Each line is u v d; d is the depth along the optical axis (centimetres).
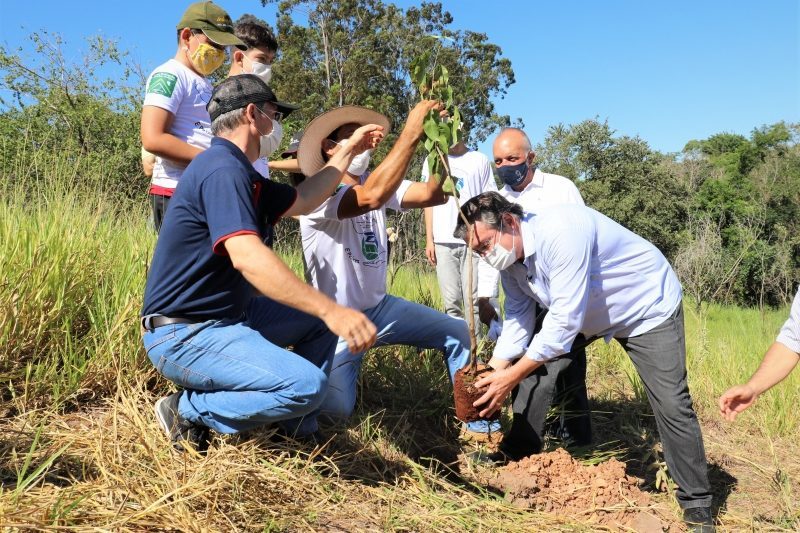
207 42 369
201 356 280
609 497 340
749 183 3925
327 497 297
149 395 353
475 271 541
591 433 446
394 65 3503
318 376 278
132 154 649
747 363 638
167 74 356
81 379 352
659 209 3488
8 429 306
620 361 612
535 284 334
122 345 367
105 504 248
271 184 303
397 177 337
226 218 254
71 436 298
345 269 365
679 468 340
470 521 303
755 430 510
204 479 271
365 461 351
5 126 701
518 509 324
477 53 3522
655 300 337
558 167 3647
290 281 245
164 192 374
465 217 322
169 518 245
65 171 483
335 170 336
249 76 294
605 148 3606
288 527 271
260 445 320
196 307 281
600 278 331
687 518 337
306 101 3331
